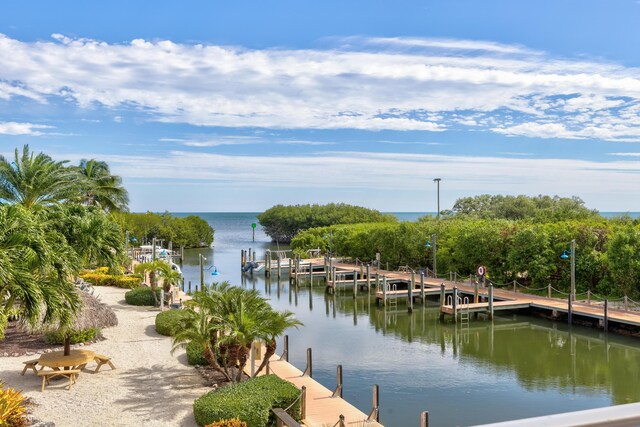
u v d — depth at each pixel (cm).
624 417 184
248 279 6212
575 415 185
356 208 13250
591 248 4247
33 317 1480
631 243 3834
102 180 5841
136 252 7012
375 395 1655
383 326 3644
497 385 2336
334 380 2381
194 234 11050
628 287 3831
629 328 3294
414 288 4803
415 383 2358
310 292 5253
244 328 1703
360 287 5403
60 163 3916
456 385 2333
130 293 3403
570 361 2744
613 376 2484
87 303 2595
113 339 2425
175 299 3634
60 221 2333
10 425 1229
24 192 3541
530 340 3212
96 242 2395
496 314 3975
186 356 2169
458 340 3228
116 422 1465
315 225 12850
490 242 4797
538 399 2155
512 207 8994
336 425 1545
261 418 1434
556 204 9062
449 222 6006
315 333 3412
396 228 6125
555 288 4406
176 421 1481
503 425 179
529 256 4450
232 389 1564
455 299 3697
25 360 2009
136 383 1816
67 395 1670
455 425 1861
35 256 1502
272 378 1680
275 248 11412
